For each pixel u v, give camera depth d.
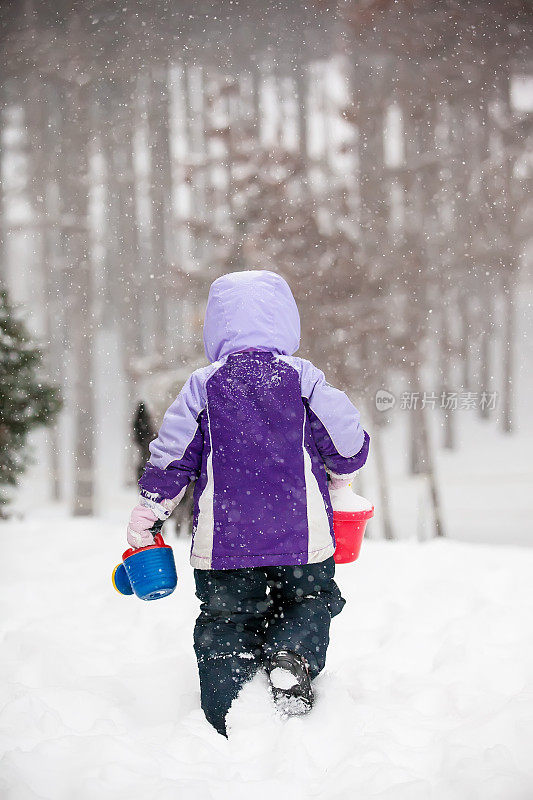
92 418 25.77
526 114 27.98
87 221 28.05
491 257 26.94
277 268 18.66
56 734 2.97
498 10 25.48
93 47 26.64
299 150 21.86
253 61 28.72
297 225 18.94
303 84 29.19
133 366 20.81
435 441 33.66
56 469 29.03
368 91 25.97
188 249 32.97
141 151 32.91
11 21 25.67
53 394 9.50
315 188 20.95
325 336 18.52
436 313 25.31
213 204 21.39
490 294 35.56
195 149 31.75
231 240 19.70
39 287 37.03
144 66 27.73
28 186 31.64
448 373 32.16
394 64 26.53
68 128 27.72
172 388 12.80
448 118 29.08
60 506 26.95
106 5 26.02
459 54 26.25
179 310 32.31
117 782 2.51
